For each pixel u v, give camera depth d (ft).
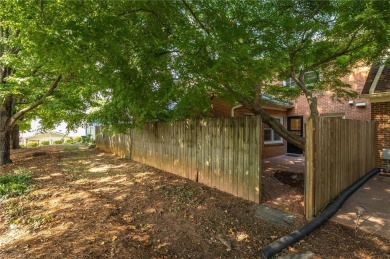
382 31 13.73
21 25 12.32
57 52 11.34
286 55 15.17
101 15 11.27
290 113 39.19
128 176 23.52
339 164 17.10
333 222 13.29
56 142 75.77
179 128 23.29
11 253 9.90
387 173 23.72
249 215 14.23
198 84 13.07
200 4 12.30
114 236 11.31
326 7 14.70
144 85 15.42
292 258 10.03
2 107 30.37
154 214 14.33
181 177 22.72
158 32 13.07
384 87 23.34
